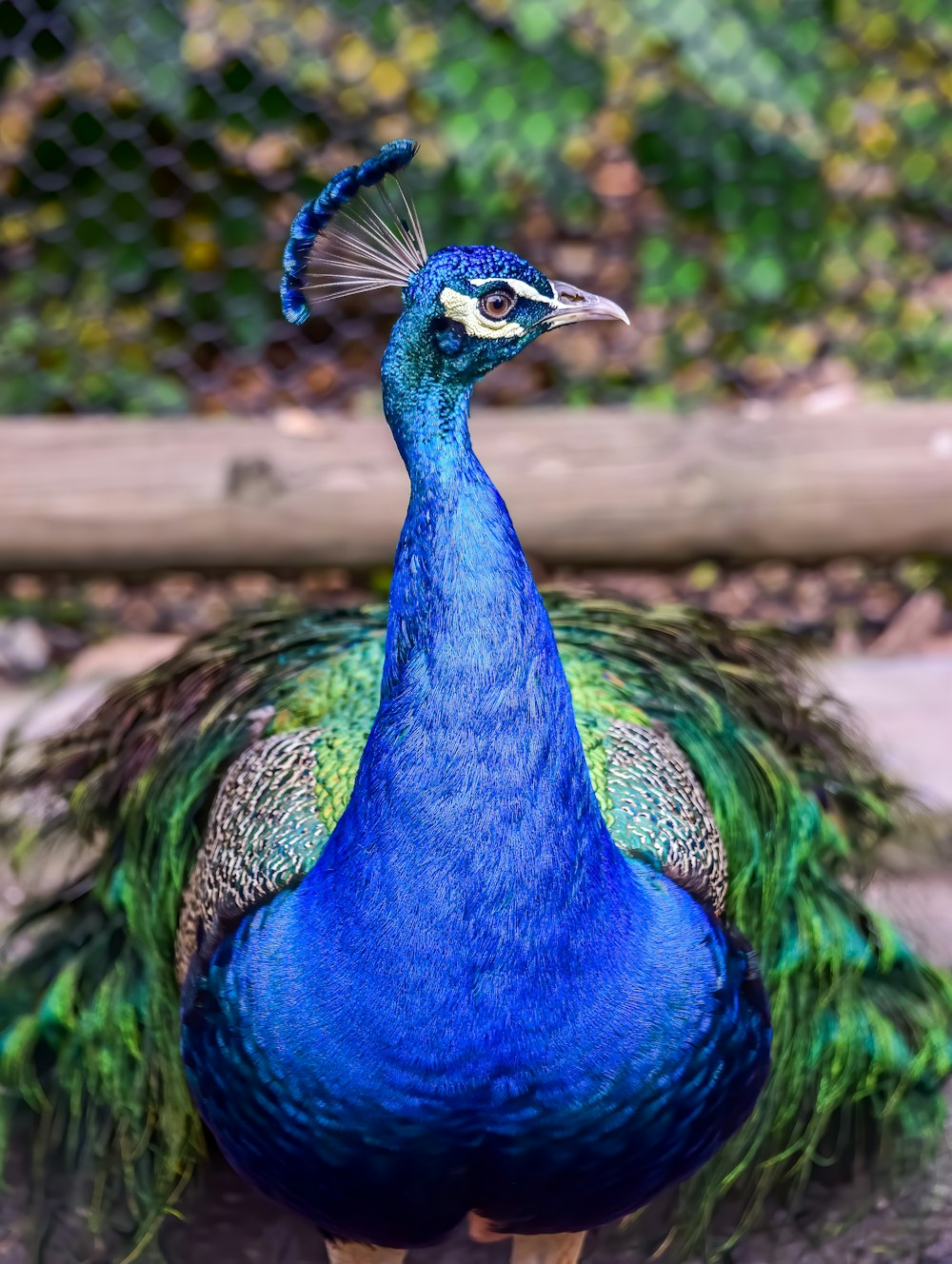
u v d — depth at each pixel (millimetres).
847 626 2617
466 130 2746
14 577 2406
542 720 1519
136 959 1714
